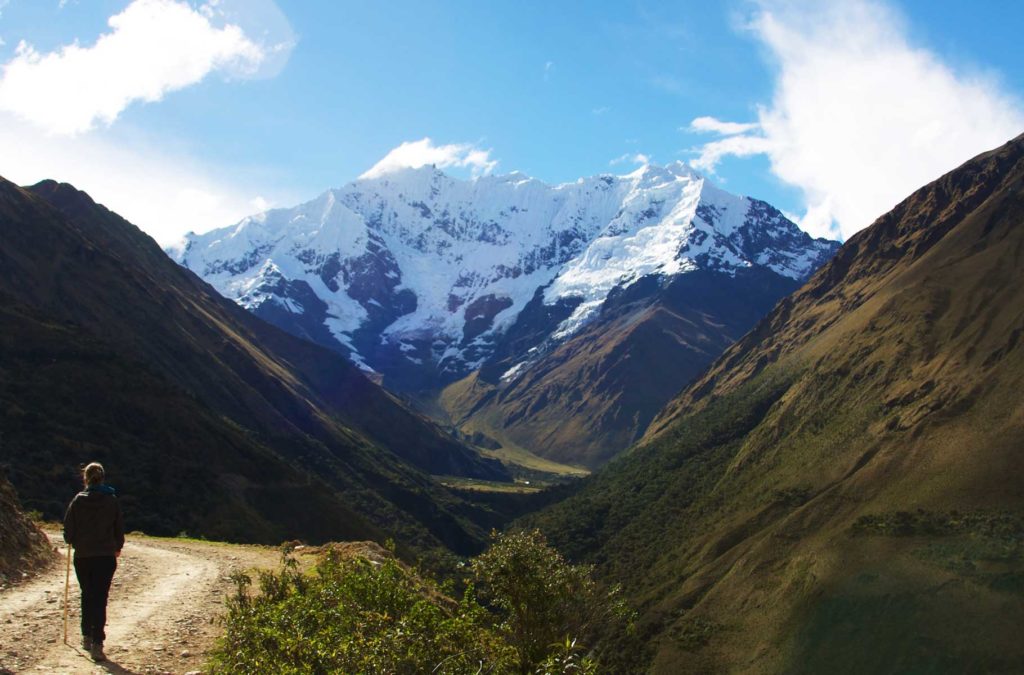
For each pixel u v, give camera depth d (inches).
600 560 5295.3
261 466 3954.2
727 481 5457.7
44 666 573.6
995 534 3193.9
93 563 619.2
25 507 2390.5
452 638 650.8
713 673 3147.1
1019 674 2461.9
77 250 6048.2
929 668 2632.9
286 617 629.9
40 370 3540.8
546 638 741.3
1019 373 4291.3
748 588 3663.9
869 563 3329.2
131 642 673.6
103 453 3147.1
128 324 5757.9
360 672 578.6
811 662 2933.1
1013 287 5196.9
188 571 1030.4
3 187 5999.0
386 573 738.8
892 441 4431.6
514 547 764.0
